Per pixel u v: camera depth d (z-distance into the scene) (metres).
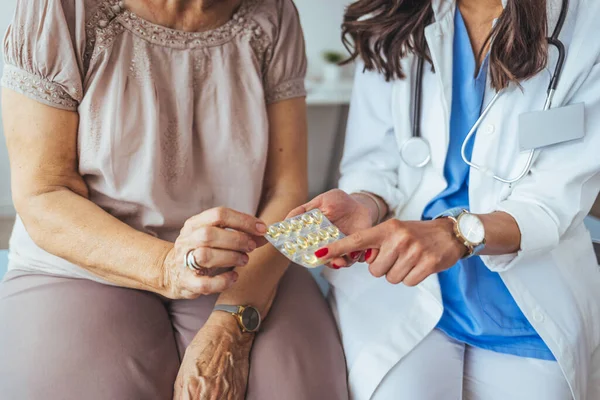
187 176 1.20
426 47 1.25
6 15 1.96
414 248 0.97
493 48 1.12
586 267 1.22
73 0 1.06
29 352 0.99
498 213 1.11
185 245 0.97
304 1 2.96
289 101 1.29
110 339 1.04
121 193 1.13
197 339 1.06
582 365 1.14
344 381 1.13
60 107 1.08
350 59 1.39
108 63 1.09
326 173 3.01
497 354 1.16
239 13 1.20
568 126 1.11
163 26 1.12
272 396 1.03
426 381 1.10
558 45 1.11
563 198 1.12
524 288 1.14
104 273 1.08
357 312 1.23
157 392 1.02
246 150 1.21
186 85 1.14
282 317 1.17
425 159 1.26
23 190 1.08
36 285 1.12
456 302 1.21
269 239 0.94
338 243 0.92
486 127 1.18
